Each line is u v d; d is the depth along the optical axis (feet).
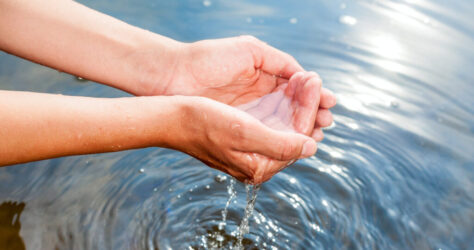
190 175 4.58
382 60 6.34
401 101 5.65
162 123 3.10
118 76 3.91
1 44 3.49
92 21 3.71
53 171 4.28
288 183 4.55
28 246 3.51
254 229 4.10
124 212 4.00
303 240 3.98
